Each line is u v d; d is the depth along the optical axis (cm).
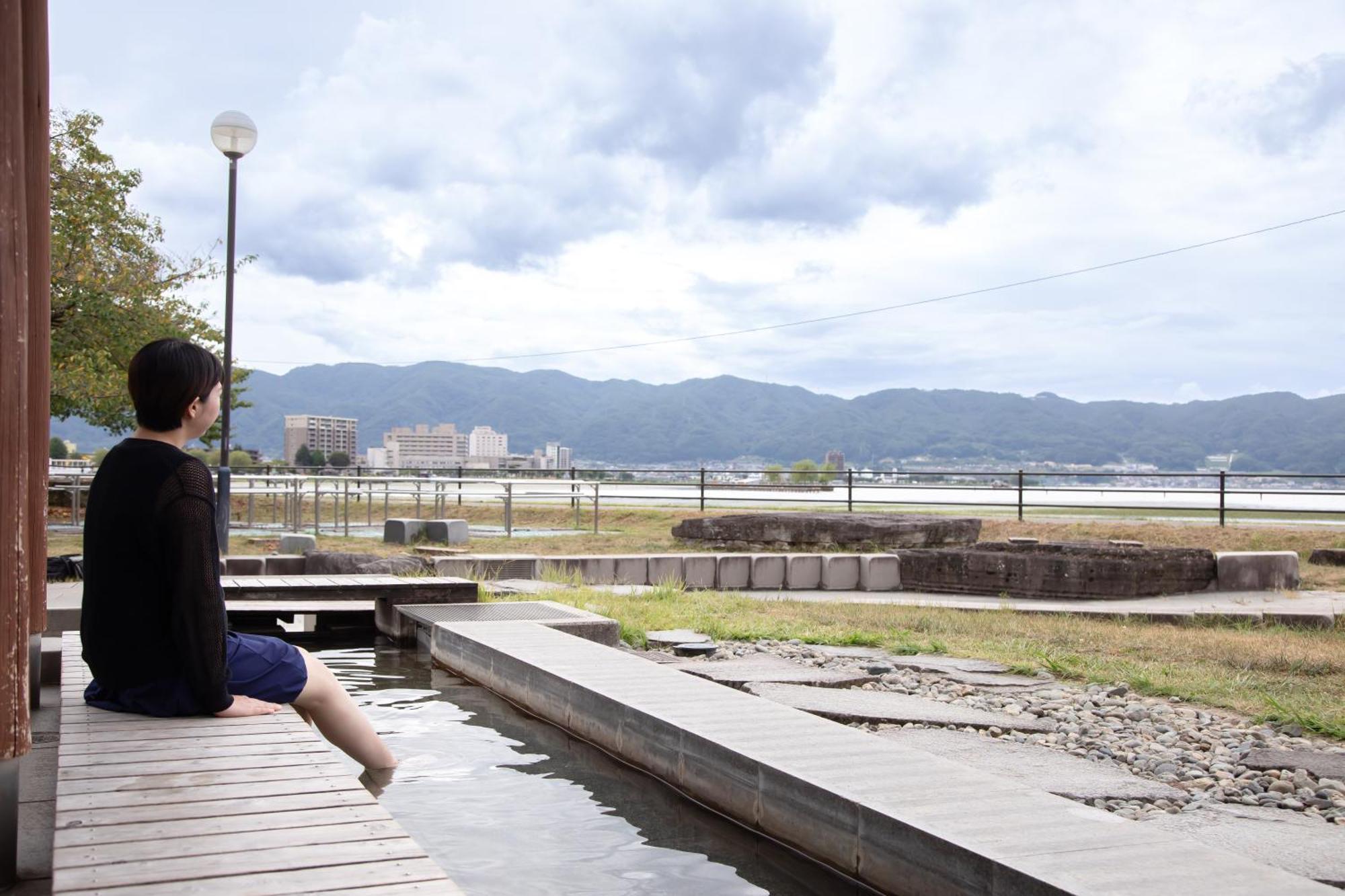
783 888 292
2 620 238
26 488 239
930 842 269
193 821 248
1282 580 1175
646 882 294
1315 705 536
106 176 1989
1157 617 909
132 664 336
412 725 499
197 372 332
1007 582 1122
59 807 255
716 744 366
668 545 1612
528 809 364
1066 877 237
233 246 1323
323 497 3161
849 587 1213
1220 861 250
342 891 209
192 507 323
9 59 223
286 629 874
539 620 716
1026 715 515
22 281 231
